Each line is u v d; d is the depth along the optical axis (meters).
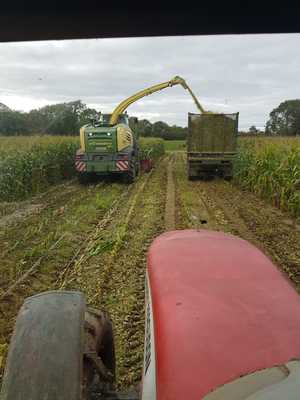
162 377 1.58
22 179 14.72
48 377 1.93
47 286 6.24
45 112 30.09
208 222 10.45
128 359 4.20
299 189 12.45
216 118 19.64
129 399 2.37
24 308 2.24
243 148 20.34
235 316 1.78
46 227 9.66
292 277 6.56
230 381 1.43
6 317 5.23
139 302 5.51
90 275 6.49
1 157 14.78
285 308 1.84
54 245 7.62
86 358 2.41
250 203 13.77
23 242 8.41
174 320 1.80
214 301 1.91
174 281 2.14
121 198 14.05
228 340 1.64
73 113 30.55
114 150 17.73
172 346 1.66
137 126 21.75
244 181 17.53
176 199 13.99
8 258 7.39
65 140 22.17
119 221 10.13
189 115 19.80
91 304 5.47
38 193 15.77
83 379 2.31
